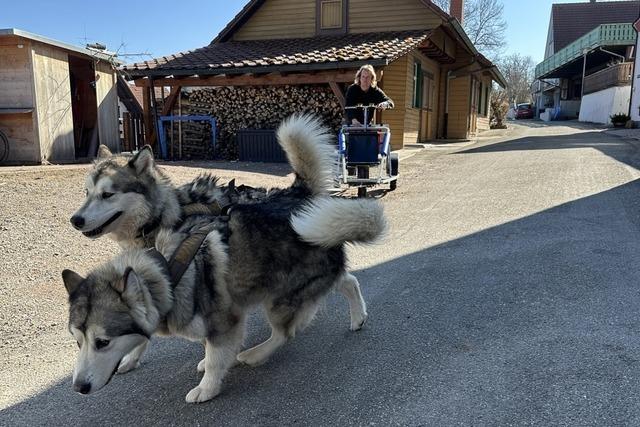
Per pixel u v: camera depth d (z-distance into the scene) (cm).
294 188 394
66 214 693
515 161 1242
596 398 273
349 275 385
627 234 569
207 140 1619
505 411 268
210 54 1675
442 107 2311
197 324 296
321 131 396
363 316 386
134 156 375
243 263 319
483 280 463
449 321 385
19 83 1175
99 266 294
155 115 1588
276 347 345
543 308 393
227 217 332
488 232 622
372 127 855
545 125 3509
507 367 312
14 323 413
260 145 1409
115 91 1533
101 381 259
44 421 289
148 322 273
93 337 259
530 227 627
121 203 361
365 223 331
